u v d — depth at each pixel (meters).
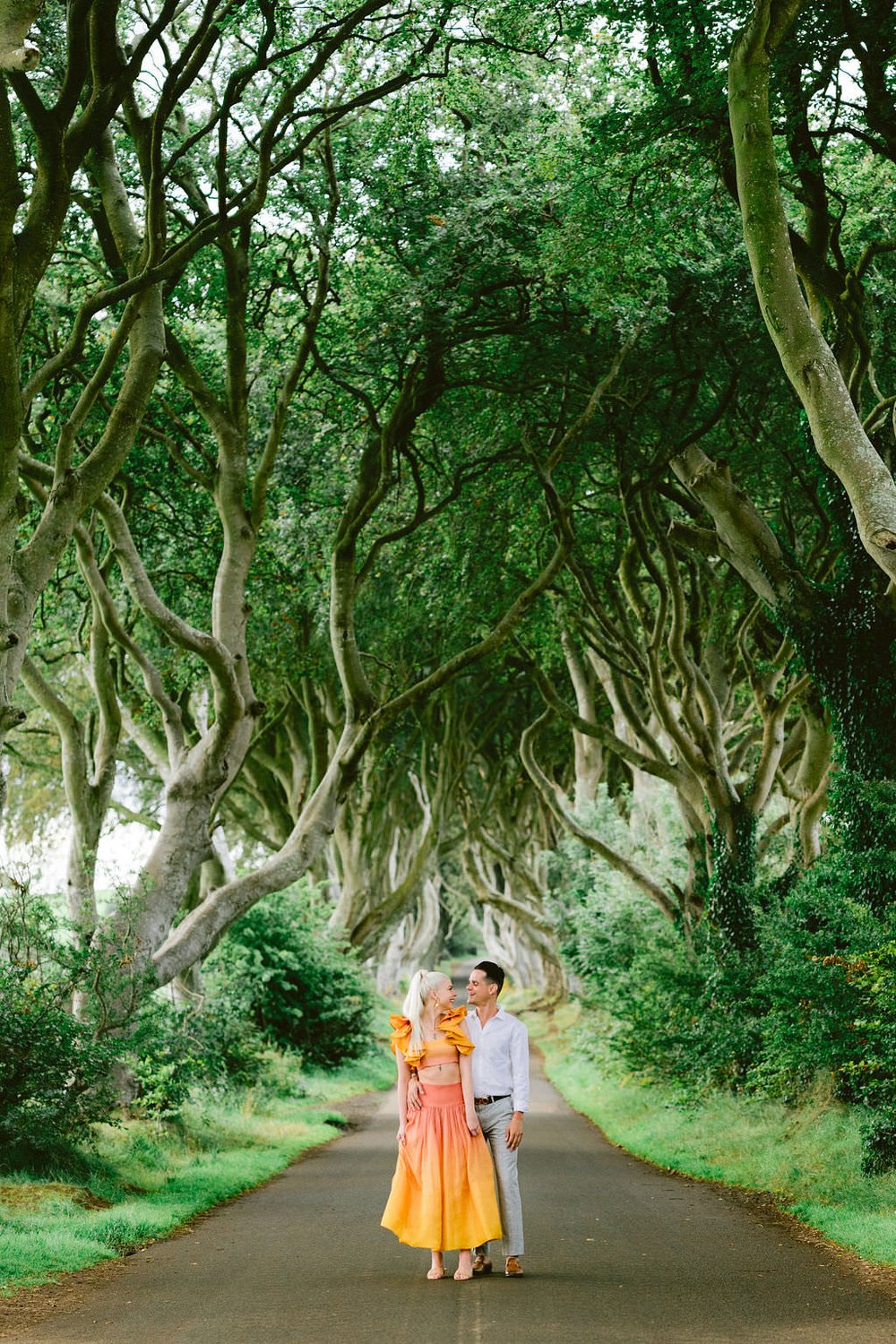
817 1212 10.00
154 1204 10.69
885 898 13.95
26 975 11.80
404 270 17.94
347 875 35.25
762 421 20.36
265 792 35.94
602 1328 6.21
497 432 21.44
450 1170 7.54
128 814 35.16
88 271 19.50
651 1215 10.56
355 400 21.38
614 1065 24.23
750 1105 16.19
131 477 20.38
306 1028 28.67
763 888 20.06
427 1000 7.74
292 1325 6.38
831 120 14.88
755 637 23.08
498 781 41.97
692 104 13.66
